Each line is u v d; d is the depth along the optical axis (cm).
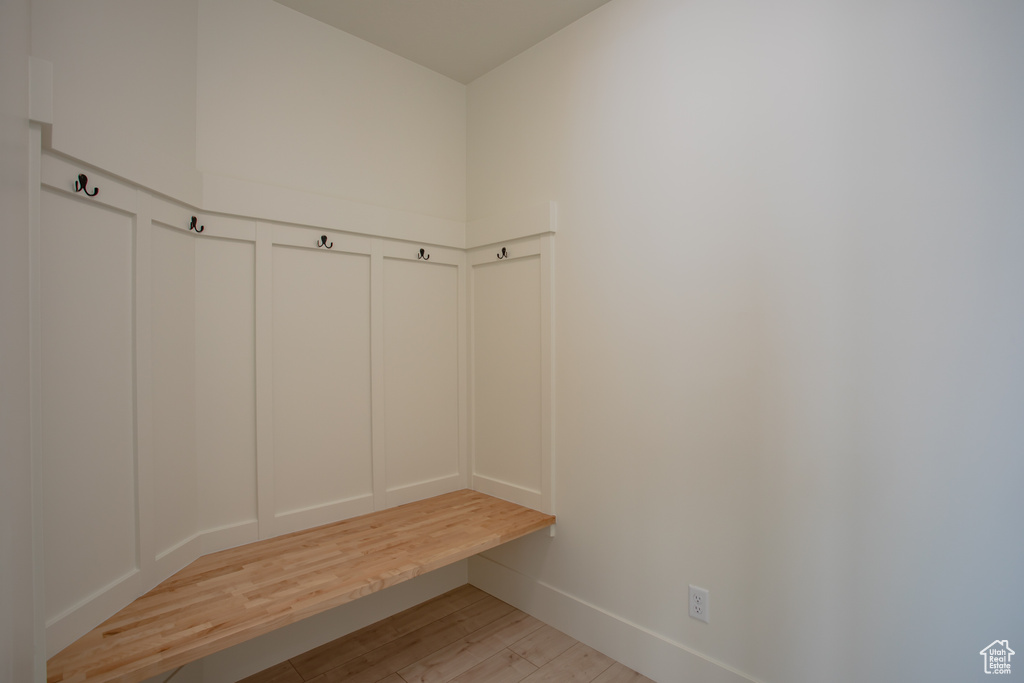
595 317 209
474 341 266
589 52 213
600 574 207
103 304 141
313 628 209
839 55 147
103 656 121
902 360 137
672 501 184
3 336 89
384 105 239
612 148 204
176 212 169
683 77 182
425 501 245
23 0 101
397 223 238
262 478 196
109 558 141
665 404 186
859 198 143
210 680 181
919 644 134
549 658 202
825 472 150
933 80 131
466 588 265
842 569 147
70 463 130
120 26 146
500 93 254
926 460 133
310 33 215
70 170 129
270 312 199
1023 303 120
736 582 168
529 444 236
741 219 167
